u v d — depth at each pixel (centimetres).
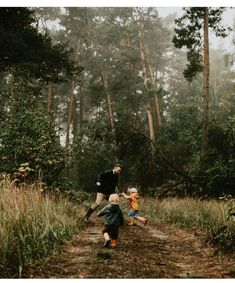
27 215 628
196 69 2069
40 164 1200
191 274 495
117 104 4078
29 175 1163
